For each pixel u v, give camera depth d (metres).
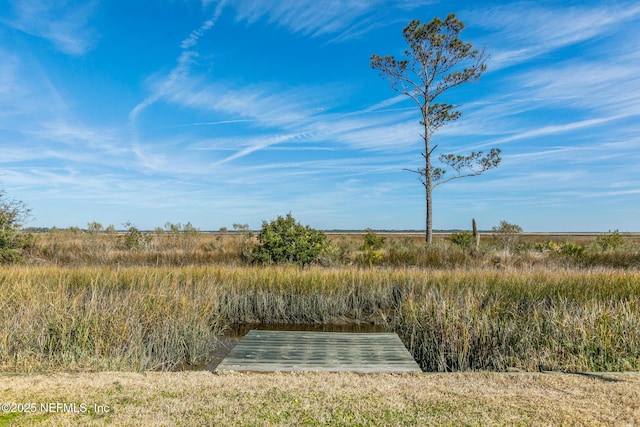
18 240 15.98
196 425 3.46
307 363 5.56
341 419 3.62
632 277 10.77
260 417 3.62
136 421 3.49
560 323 6.94
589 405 3.97
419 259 16.03
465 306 7.74
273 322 9.86
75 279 10.70
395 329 8.82
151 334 6.79
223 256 16.88
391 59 22.02
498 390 4.39
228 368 5.34
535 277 11.26
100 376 4.76
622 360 5.89
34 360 5.66
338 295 10.34
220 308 9.95
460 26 21.30
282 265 13.50
